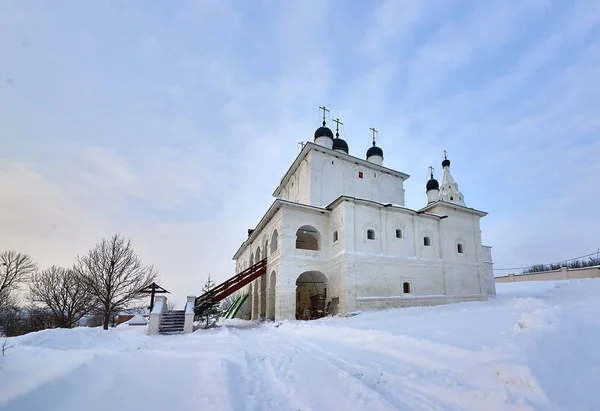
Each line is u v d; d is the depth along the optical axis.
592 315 8.23
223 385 5.36
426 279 23.86
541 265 71.88
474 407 4.46
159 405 4.50
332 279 22.25
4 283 31.95
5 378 4.77
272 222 25.11
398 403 4.84
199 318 18.69
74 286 28.67
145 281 28.53
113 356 7.15
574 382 4.40
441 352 6.81
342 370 6.77
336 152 28.16
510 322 8.76
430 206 27.44
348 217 21.83
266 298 24.00
